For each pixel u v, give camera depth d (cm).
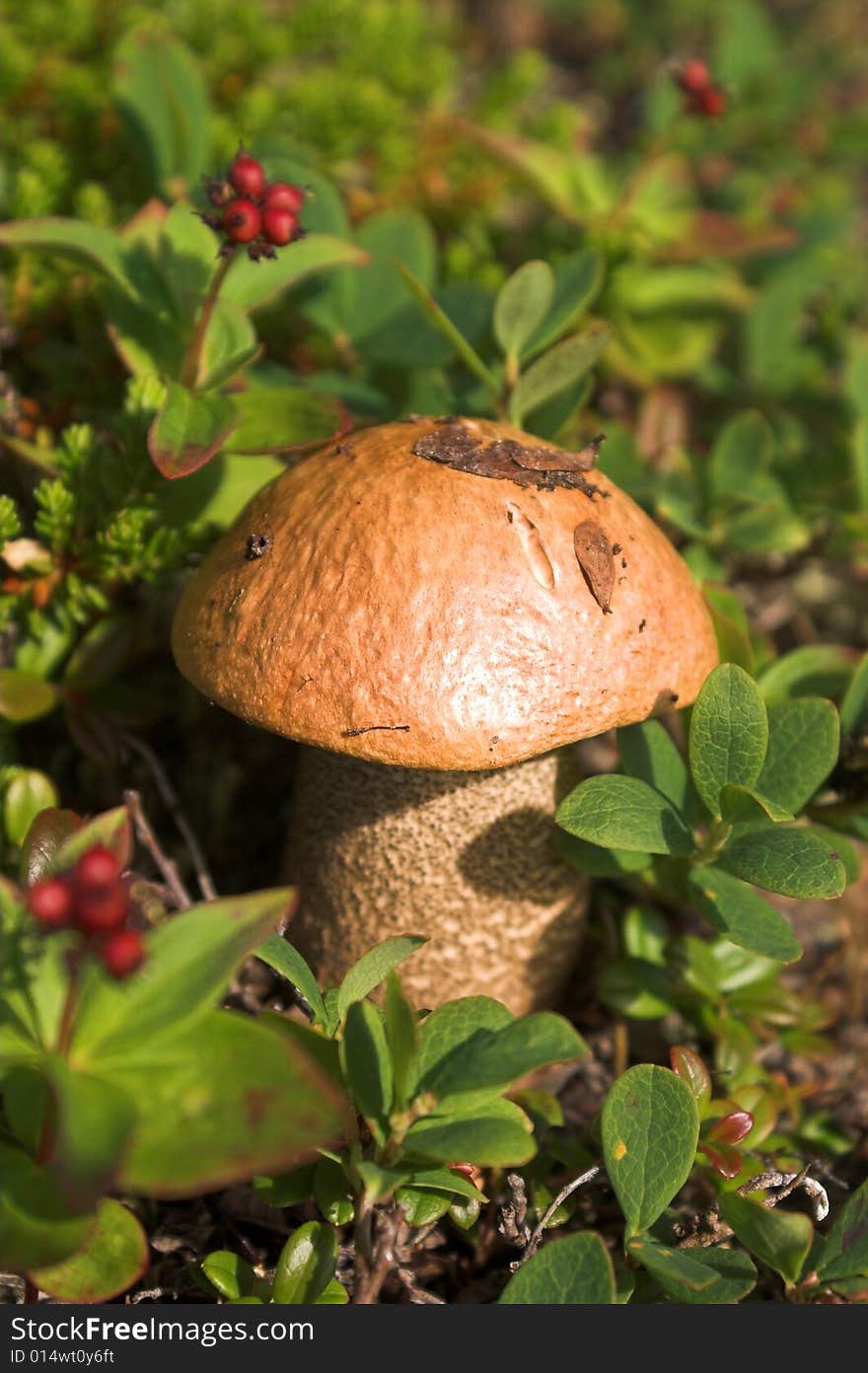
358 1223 46
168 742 57
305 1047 46
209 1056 43
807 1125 52
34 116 63
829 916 57
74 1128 42
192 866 56
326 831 50
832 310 70
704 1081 49
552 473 48
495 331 53
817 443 67
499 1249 50
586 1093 53
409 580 47
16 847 52
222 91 66
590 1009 54
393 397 59
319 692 47
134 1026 43
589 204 64
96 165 63
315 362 61
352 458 49
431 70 68
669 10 97
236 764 57
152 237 53
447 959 51
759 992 53
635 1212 46
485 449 48
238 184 48
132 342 53
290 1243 47
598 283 54
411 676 46
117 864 44
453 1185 46
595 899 55
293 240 49
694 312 66
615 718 48
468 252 63
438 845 50
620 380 66
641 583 48
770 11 106
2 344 58
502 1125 45
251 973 53
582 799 48
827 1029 55
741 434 58
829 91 91
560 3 97
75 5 64
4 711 52
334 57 71
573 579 47
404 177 66
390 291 58
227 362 51
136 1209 49
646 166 62
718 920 49
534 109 86
